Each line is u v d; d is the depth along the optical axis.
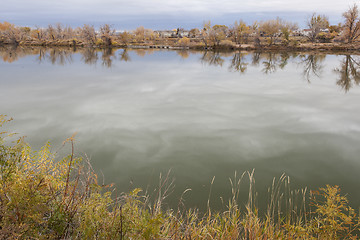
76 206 1.59
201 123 11.95
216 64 37.62
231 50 62.00
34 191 1.46
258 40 62.94
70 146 7.49
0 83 21.31
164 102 16.06
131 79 24.73
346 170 7.27
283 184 6.36
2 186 1.49
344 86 21.86
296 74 28.72
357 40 60.47
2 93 17.58
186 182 6.31
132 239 1.53
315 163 7.77
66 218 1.52
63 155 6.18
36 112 13.15
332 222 2.24
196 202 5.14
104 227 1.58
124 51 59.28
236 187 6.04
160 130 10.82
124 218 1.62
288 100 16.89
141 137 9.88
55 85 21.00
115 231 1.55
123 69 31.64
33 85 20.80
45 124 11.12
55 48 65.19
